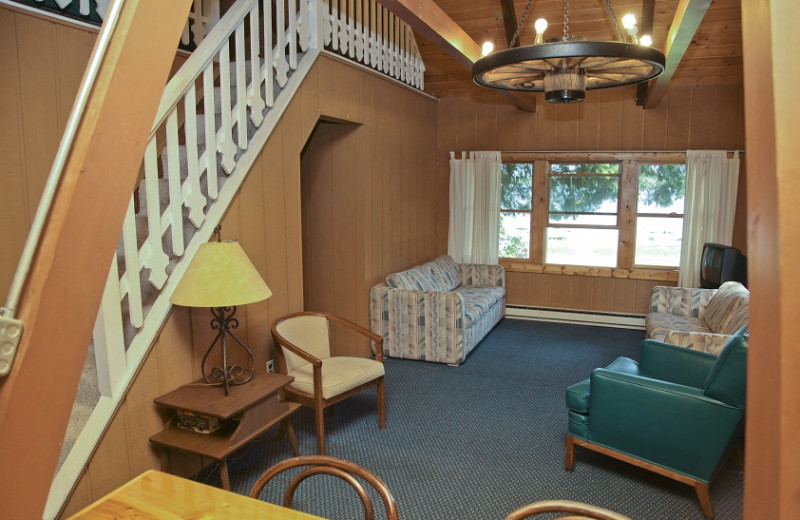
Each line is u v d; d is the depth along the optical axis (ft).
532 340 18.95
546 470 10.31
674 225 20.16
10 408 2.93
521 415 12.82
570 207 21.27
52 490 7.37
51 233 3.04
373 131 16.25
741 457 10.32
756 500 2.46
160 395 9.11
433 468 10.43
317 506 9.21
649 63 8.76
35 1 8.91
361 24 15.16
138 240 9.63
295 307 12.83
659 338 13.16
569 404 10.09
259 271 11.53
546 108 20.90
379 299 16.63
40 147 9.08
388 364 16.57
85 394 8.57
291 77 12.26
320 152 16.31
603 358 16.98
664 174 20.02
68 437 7.94
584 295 21.31
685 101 19.34
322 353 12.26
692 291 16.90
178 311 9.43
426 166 20.93
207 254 8.73
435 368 16.17
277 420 9.63
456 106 21.90
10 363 2.91
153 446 8.95
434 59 19.81
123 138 3.40
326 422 12.46
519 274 22.06
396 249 18.43
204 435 8.91
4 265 8.61
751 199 2.50
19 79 8.73
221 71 10.18
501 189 21.93
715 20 15.85
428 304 16.26
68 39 9.46
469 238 22.00
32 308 2.96
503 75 10.13
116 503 5.18
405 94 18.51
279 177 12.00
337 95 14.14
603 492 9.55
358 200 16.03
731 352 8.22
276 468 5.49
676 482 9.84
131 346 8.57
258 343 11.65
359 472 5.21
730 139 19.07
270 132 11.50
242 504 5.16
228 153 10.39
